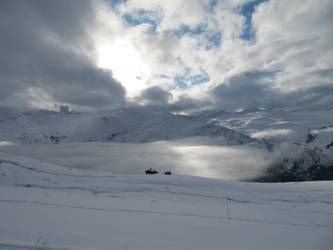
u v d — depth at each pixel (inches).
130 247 224.4
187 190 628.4
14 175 637.9
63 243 219.0
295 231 319.9
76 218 306.2
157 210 397.4
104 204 413.7
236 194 608.7
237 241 267.1
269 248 252.4
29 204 360.2
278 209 471.5
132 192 586.6
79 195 503.5
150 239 251.8
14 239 218.8
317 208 488.7
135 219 327.6
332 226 357.7
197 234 281.1
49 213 318.3
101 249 212.8
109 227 280.8
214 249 238.7
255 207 482.6
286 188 689.6
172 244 243.0
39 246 206.8
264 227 332.2
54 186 579.2
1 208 325.1
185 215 372.8
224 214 399.5
